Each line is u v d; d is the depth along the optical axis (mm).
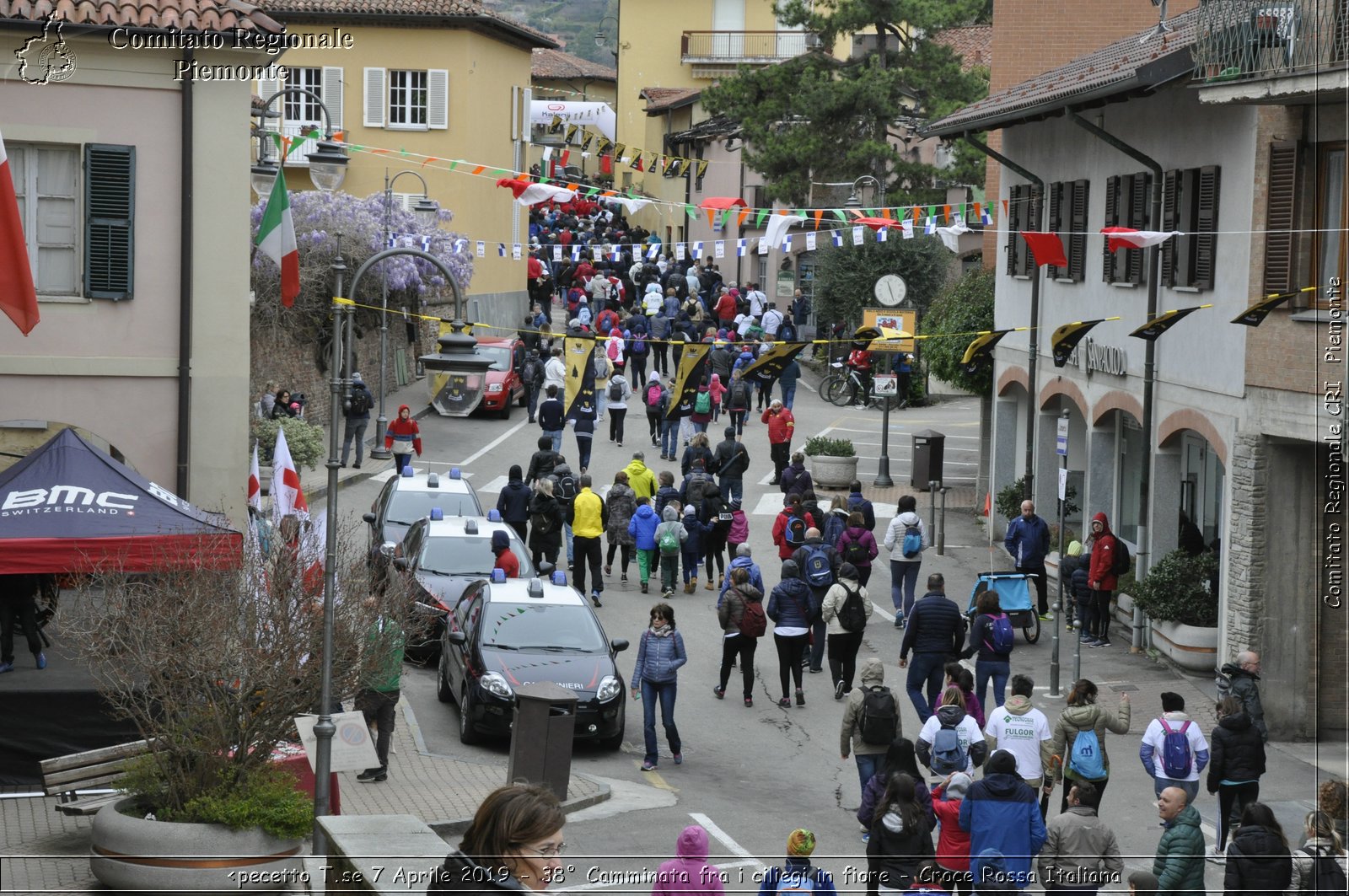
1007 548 35281
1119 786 25141
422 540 32625
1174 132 33219
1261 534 28656
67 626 20453
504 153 78188
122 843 18125
